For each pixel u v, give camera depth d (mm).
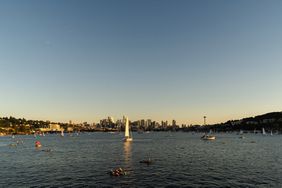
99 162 107812
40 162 110688
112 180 73812
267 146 192750
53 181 73438
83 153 145875
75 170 89500
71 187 67125
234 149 167000
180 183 70125
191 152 147250
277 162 105062
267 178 74875
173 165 97750
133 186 67688
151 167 93438
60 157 127625
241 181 71625
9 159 122438
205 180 73062
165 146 195875
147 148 177125
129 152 148625
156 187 66688
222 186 66875
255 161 108375
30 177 79062
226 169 88938
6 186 68750
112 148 179500
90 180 74062
